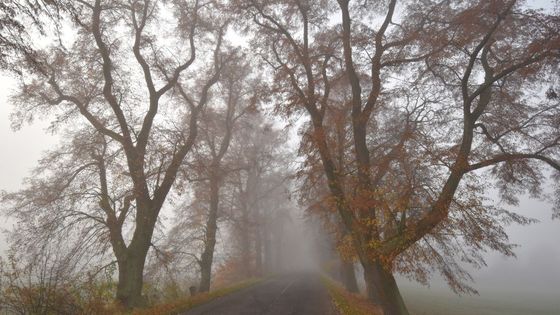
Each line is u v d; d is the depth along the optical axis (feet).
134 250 57.47
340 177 50.26
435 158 43.68
